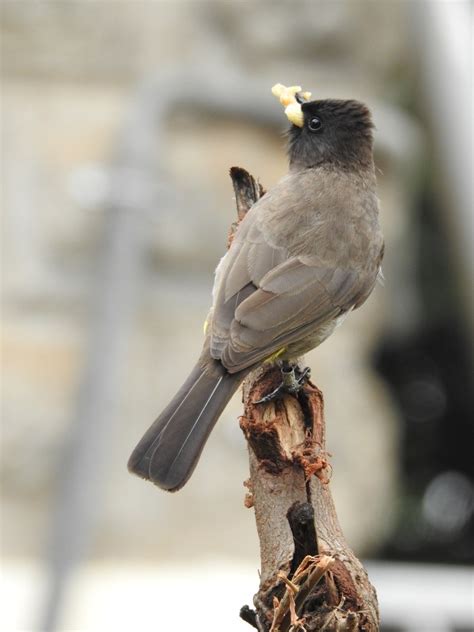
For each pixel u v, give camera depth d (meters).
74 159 14.06
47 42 14.52
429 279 16.23
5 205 13.67
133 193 13.48
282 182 9.21
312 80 15.32
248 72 15.06
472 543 16.19
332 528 6.79
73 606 11.79
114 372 12.81
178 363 13.31
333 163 9.30
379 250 9.20
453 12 14.40
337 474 13.47
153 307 13.47
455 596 9.46
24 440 12.72
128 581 12.09
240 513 12.75
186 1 14.89
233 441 12.89
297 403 7.39
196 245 13.84
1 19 14.52
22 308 13.34
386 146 15.03
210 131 14.39
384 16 15.56
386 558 15.90
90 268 13.55
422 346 16.41
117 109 14.33
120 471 12.70
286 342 8.19
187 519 12.70
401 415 16.45
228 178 14.24
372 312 14.61
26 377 12.99
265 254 8.59
